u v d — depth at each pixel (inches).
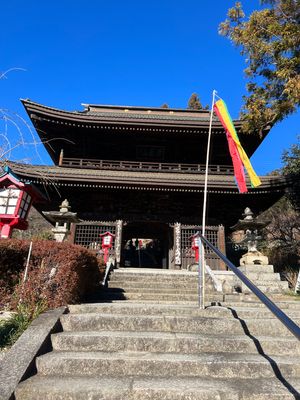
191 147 716.0
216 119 717.3
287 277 570.6
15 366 122.5
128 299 309.4
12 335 155.3
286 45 430.0
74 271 211.2
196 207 630.5
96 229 605.3
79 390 112.3
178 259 587.2
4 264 205.3
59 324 167.0
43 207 611.2
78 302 233.1
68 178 557.6
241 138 695.1
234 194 597.3
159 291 352.2
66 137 687.1
